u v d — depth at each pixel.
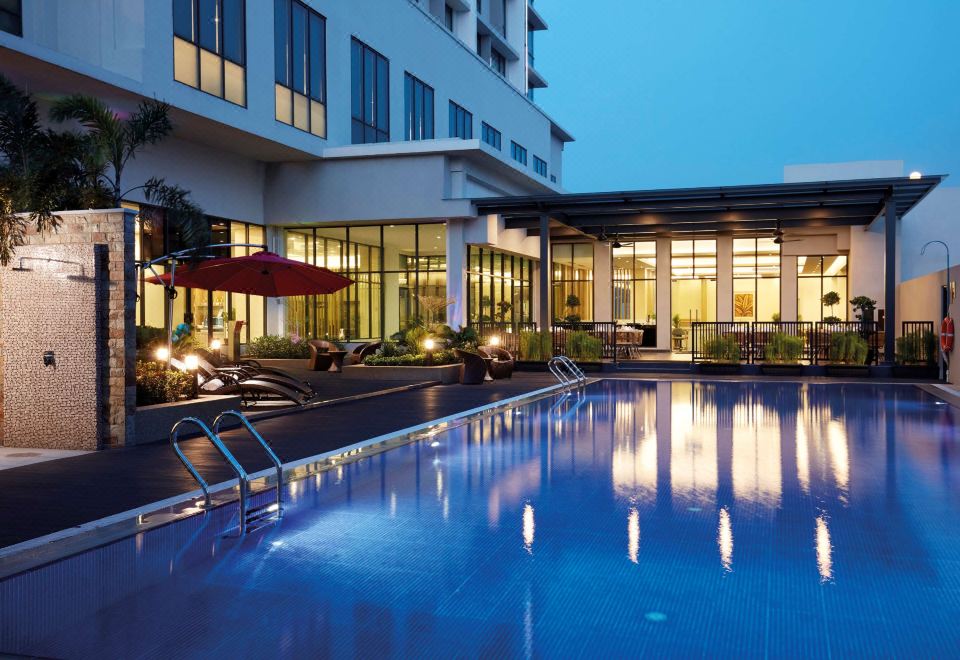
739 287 31.02
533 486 7.96
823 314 30.03
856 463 9.20
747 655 3.94
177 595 4.84
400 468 8.91
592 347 24.64
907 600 4.70
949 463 9.19
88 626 4.35
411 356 21.02
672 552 5.70
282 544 5.90
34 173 12.25
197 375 12.66
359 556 5.62
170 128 16.11
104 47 18.73
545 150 47.81
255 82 22.58
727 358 23.50
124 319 10.09
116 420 10.09
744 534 6.17
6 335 10.17
